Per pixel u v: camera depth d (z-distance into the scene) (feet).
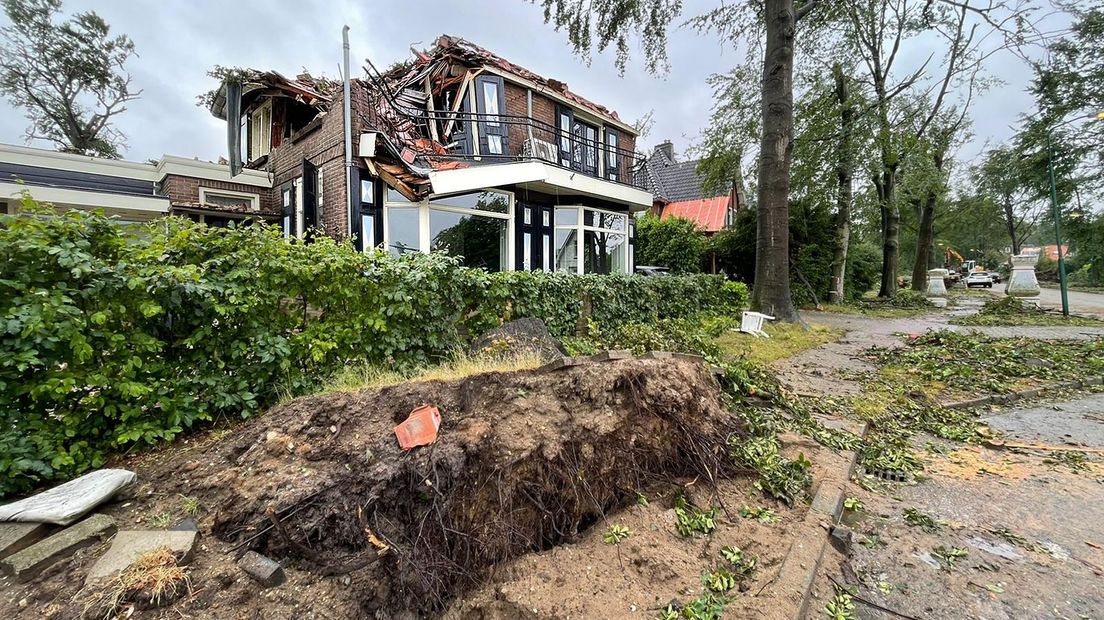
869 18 53.67
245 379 11.89
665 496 9.97
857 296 71.61
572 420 9.59
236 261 12.06
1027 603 7.49
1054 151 55.77
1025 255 52.44
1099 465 12.69
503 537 8.13
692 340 23.12
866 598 7.63
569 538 8.76
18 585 6.44
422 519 7.74
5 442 8.32
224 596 6.53
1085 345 27.25
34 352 8.54
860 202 63.57
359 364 14.19
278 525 7.39
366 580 7.01
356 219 29.96
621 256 50.01
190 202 35.91
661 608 6.97
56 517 7.32
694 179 99.76
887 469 12.42
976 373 21.68
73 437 9.40
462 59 37.29
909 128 55.77
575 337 23.70
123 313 10.09
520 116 35.86
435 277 16.30
